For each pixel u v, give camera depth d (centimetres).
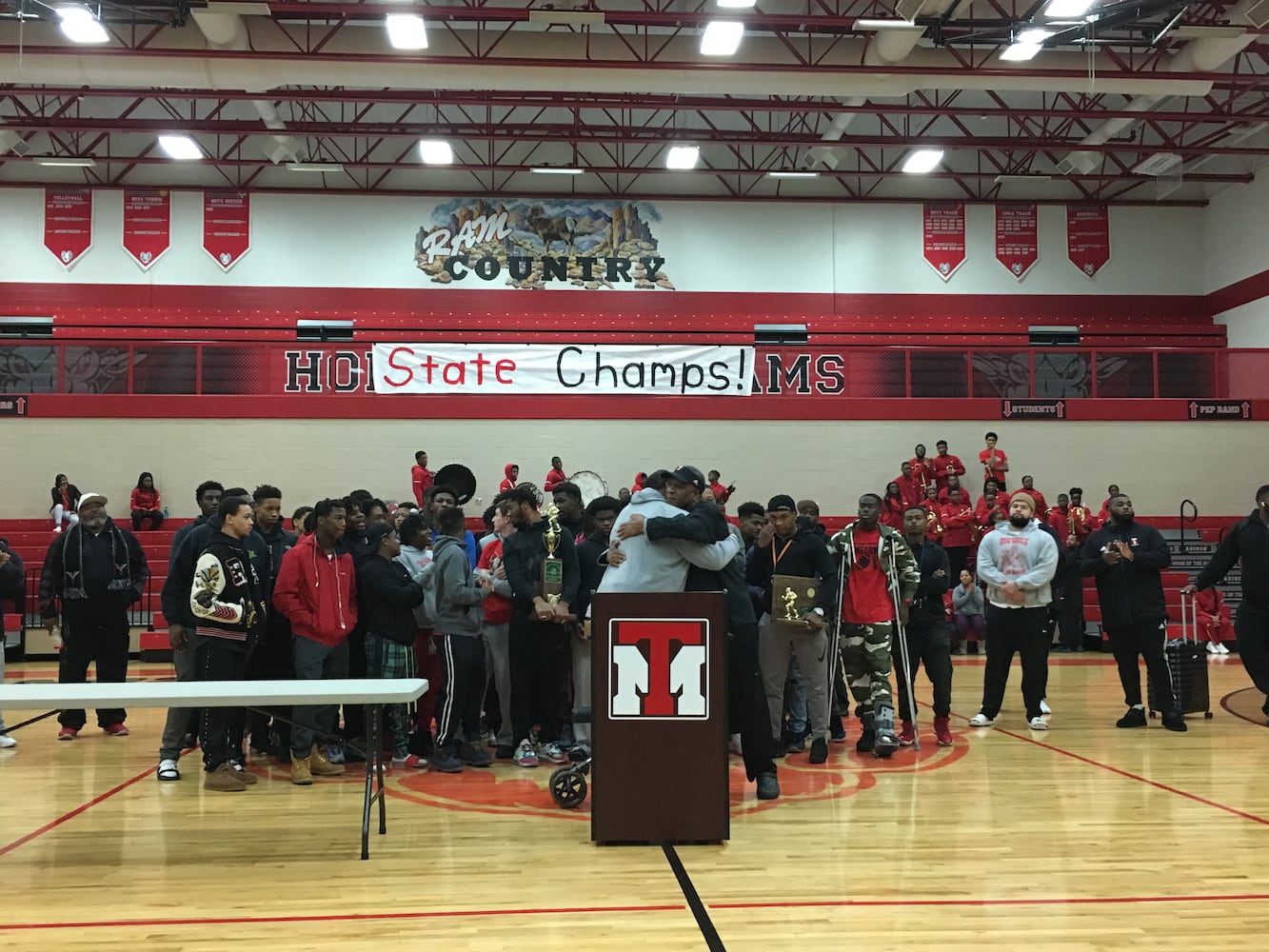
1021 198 2317
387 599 677
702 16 1369
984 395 1858
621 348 1786
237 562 610
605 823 500
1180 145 2052
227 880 445
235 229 2177
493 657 748
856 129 2236
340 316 2117
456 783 656
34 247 2131
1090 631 1575
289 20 1588
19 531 1662
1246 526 843
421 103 1794
